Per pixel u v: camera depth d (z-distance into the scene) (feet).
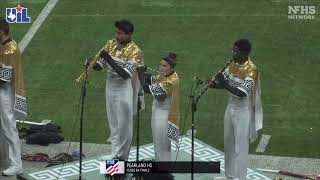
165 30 314.55
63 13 331.57
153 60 290.35
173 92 182.39
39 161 218.59
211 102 261.24
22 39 311.47
